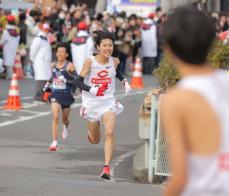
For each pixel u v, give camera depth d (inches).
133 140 1259.8
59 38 2282.2
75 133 1305.4
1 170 906.1
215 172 288.0
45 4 2810.0
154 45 2576.3
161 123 868.0
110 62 909.8
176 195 290.7
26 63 2329.0
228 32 1061.8
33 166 981.2
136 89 2087.8
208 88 292.0
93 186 803.4
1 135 1258.6
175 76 926.4
